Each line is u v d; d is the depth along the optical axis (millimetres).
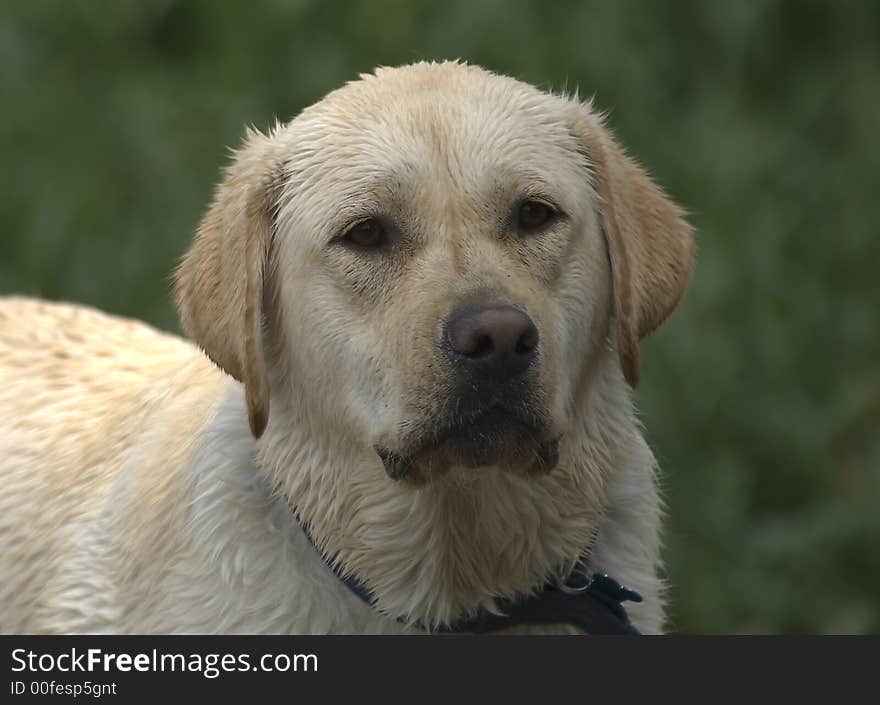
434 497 7488
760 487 12578
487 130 7496
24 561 8594
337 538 7633
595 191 7875
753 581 11797
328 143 7621
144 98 15203
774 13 16484
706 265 13273
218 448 7781
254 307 7617
